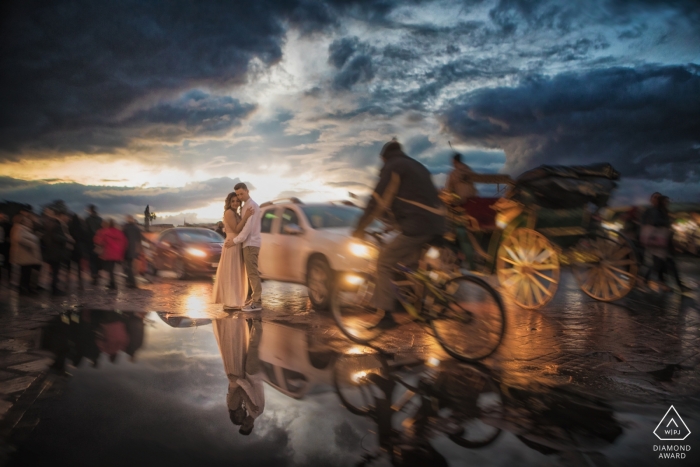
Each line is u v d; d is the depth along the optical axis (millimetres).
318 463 2523
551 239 7172
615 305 7805
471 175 7547
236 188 7602
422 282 4859
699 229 15453
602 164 7582
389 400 3451
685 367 4324
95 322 6500
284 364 4359
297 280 8203
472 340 4637
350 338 5309
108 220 11117
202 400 3439
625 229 12164
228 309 7648
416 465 2510
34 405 3350
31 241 9992
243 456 2600
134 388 3693
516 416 3166
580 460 2580
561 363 4461
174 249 13750
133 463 2531
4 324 6359
